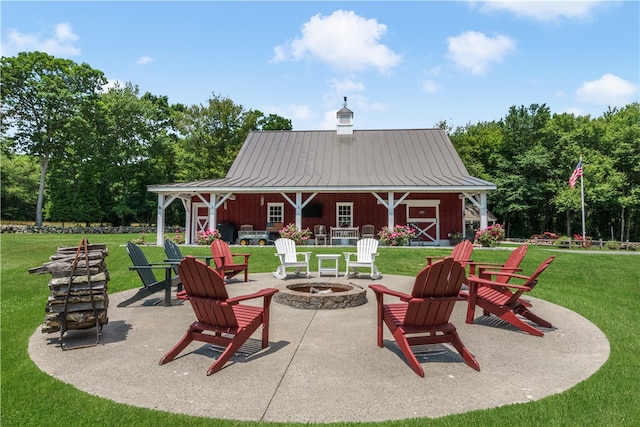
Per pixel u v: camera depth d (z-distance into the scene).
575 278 10.61
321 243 20.12
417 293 3.84
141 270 6.66
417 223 20.30
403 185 17.56
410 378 3.57
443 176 20.52
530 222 42.31
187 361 4.01
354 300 6.44
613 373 3.72
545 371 3.78
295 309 6.25
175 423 2.75
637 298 8.30
